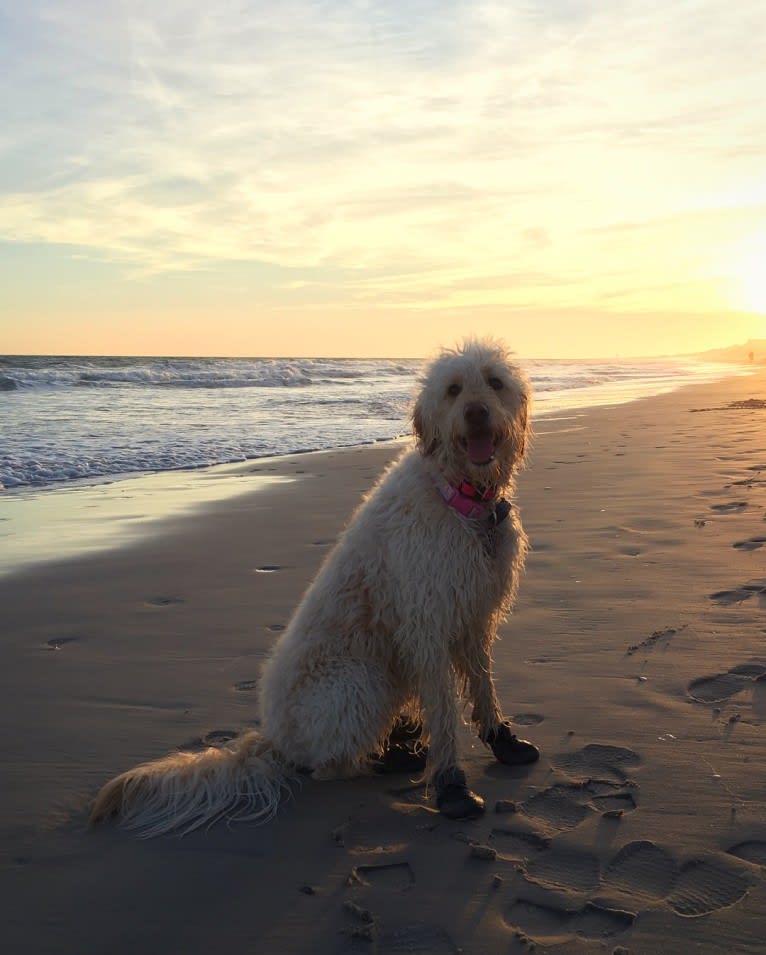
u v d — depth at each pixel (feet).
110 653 8.00
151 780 5.41
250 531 12.94
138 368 71.36
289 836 5.16
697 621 7.80
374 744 5.89
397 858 4.85
